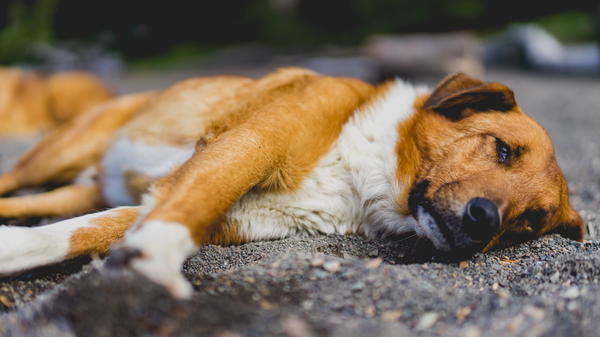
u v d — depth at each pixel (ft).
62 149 4.11
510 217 3.33
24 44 12.42
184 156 3.63
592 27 15.60
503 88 3.49
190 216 2.81
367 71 10.96
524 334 2.52
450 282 3.01
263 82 3.72
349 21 17.79
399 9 17.52
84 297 2.55
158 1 16.42
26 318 2.58
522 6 17.01
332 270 2.87
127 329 2.45
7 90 8.66
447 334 2.55
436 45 9.81
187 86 3.88
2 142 7.53
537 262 3.25
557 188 3.50
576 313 2.61
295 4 18.61
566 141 6.80
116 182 3.95
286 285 2.78
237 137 3.12
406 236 3.53
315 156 3.37
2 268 2.93
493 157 3.40
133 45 16.53
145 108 4.00
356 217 3.54
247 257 3.23
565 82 11.62
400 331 2.51
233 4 18.12
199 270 3.12
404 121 3.51
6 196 4.26
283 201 3.40
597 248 3.39
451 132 3.47
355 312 2.66
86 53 13.61
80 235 3.15
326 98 3.43
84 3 13.84
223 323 2.48
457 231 3.22
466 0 17.11
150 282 2.56
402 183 3.44
